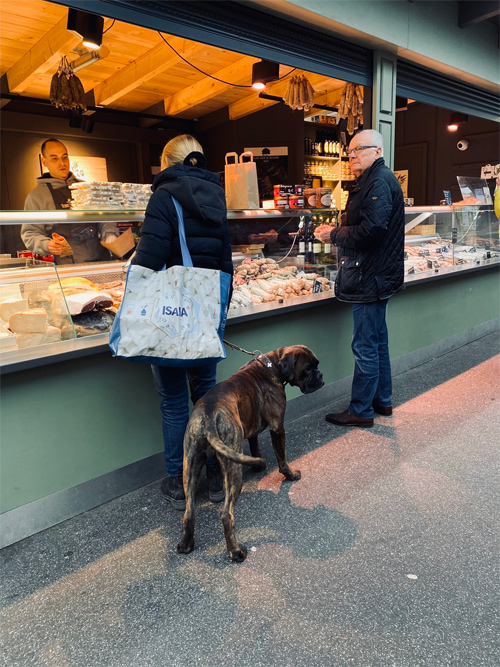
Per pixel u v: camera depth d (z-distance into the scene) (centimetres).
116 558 201
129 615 172
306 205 370
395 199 280
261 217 331
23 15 401
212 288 205
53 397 216
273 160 706
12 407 204
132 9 227
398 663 150
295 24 298
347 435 306
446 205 486
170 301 194
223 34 265
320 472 262
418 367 433
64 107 455
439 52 386
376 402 334
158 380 223
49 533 219
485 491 242
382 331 314
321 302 324
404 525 217
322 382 239
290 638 160
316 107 688
